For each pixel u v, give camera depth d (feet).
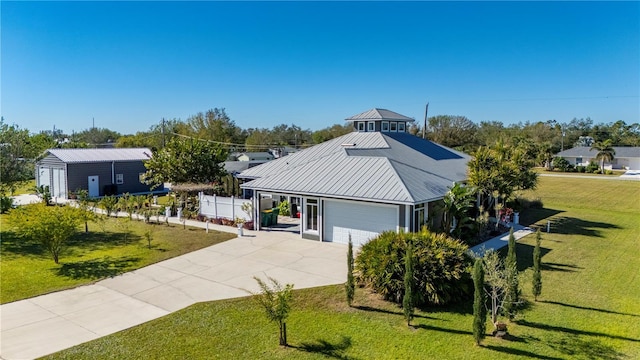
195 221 83.41
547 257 56.34
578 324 35.04
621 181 176.24
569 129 380.99
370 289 43.32
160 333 33.83
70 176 114.62
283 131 365.20
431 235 43.14
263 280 47.14
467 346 31.40
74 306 39.75
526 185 77.92
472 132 237.45
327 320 36.22
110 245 63.46
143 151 138.31
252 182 75.82
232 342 32.22
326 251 59.88
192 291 43.83
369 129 106.01
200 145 103.65
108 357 30.01
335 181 66.74
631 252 59.06
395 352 30.55
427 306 39.19
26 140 73.61
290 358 29.76
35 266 52.42
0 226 76.74
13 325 35.45
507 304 34.76
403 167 69.92
